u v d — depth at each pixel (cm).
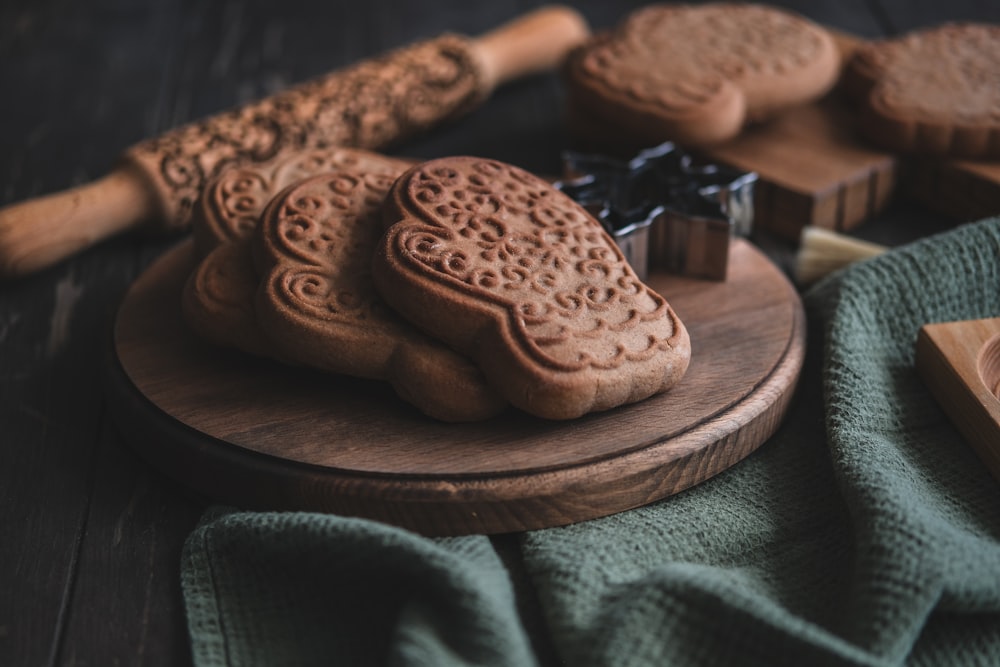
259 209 64
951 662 52
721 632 52
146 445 59
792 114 77
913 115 72
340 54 91
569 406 56
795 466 59
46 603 55
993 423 57
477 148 80
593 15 95
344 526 53
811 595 54
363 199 61
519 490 55
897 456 58
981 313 64
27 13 97
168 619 54
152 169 71
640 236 64
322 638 53
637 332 57
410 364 57
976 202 71
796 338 62
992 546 54
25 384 64
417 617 52
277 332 57
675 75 74
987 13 92
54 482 59
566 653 52
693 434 57
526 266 58
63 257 70
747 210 69
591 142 76
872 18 92
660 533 56
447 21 95
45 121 83
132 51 91
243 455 57
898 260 63
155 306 64
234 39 93
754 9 80
